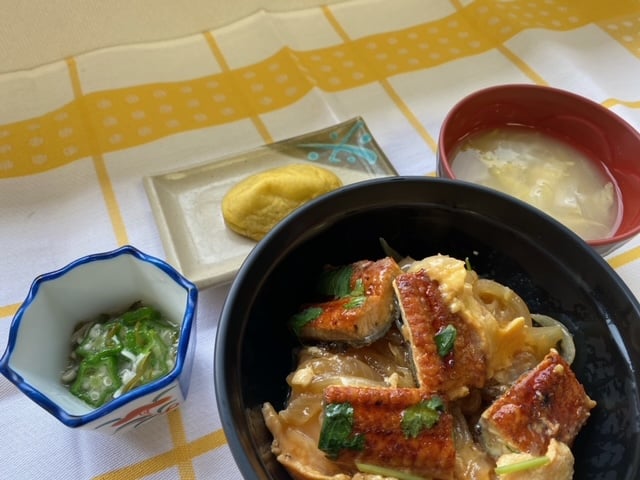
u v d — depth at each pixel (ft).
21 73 1.14
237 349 0.56
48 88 1.13
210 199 0.99
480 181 0.97
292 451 0.60
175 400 0.71
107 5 1.20
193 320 0.69
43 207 0.97
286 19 1.32
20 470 0.71
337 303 0.66
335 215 0.65
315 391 0.63
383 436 0.55
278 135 1.12
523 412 0.58
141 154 1.06
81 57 1.18
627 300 0.60
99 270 0.74
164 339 0.75
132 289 0.78
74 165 1.02
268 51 1.26
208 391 0.78
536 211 0.65
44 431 0.74
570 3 1.40
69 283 0.73
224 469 0.72
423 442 0.55
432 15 1.37
